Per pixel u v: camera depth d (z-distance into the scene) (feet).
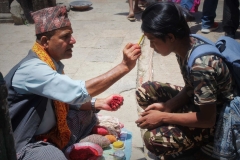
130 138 9.29
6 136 5.36
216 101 7.19
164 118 7.51
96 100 8.61
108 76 7.23
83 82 7.16
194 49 6.75
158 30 6.53
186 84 7.78
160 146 7.70
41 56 7.27
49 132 7.80
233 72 6.93
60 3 24.26
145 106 8.76
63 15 7.23
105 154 8.36
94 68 14.97
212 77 6.54
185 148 7.81
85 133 8.70
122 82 13.38
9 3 21.84
